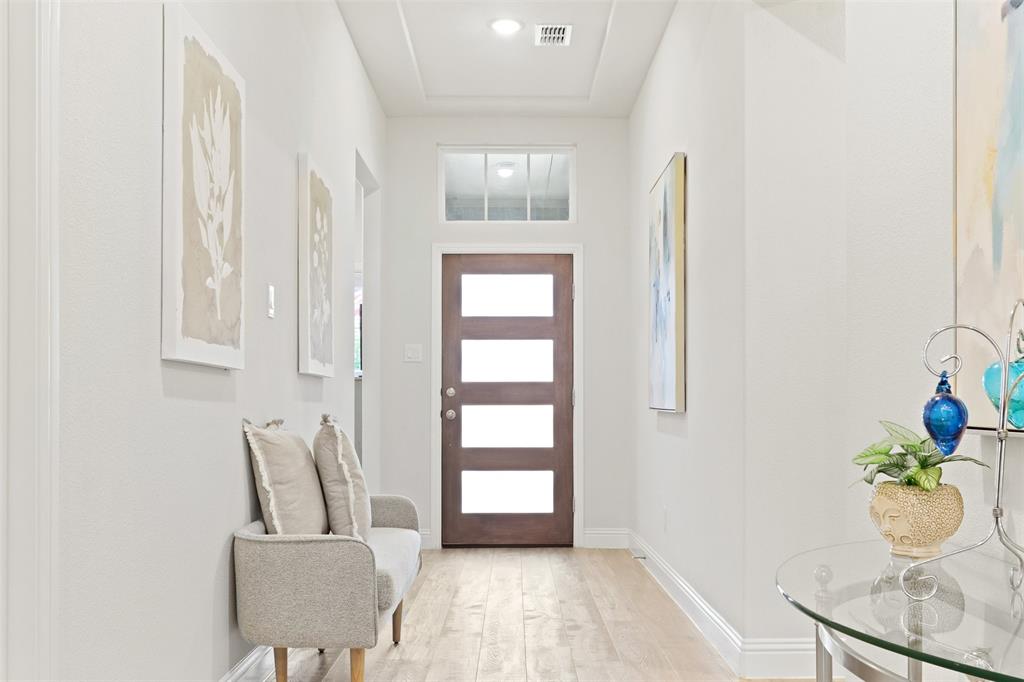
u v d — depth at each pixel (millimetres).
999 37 1920
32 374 1598
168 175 2139
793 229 3262
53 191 1634
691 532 4109
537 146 6152
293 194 3420
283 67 3283
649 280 5141
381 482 5992
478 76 5445
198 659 2395
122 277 1931
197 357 2301
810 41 3264
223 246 2510
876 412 2615
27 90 1598
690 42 4086
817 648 1519
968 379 2053
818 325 3252
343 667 3311
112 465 1888
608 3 4441
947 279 2205
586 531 6031
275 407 3176
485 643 3670
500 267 6121
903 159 2441
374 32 4625
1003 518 1930
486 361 6109
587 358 6074
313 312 3627
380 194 5934
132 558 1986
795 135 3268
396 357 6027
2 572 1585
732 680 3191
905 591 1384
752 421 3246
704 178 3857
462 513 6055
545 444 6090
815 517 3227
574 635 3799
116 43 1904
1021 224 1823
